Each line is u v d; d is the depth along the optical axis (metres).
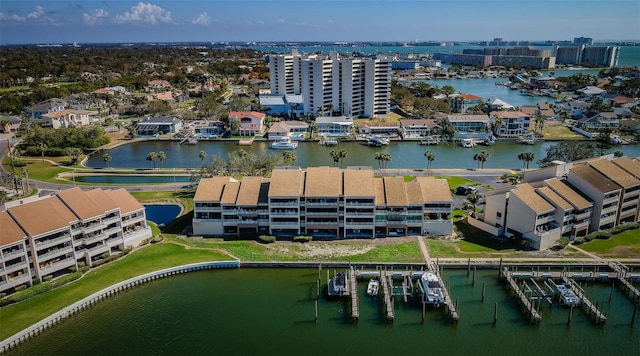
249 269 107.69
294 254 111.69
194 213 126.12
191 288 100.25
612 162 133.75
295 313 91.06
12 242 92.00
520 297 92.81
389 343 82.50
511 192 116.06
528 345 81.94
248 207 120.38
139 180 172.88
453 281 101.00
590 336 84.25
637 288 98.06
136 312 91.81
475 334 84.81
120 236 112.56
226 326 87.12
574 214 116.62
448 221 119.62
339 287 95.06
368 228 119.50
